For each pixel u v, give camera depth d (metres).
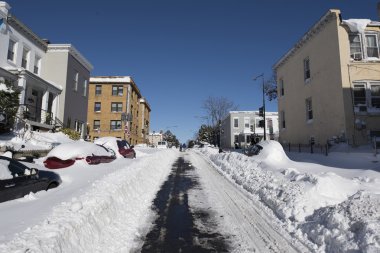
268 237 5.73
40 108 22.84
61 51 27.02
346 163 14.38
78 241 4.43
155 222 6.67
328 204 6.77
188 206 8.10
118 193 7.23
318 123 21.47
